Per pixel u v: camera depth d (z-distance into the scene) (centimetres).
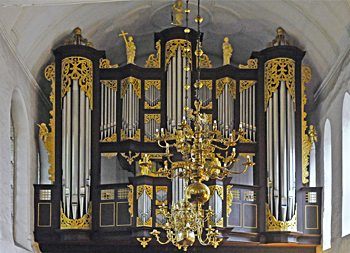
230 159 1387
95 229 1947
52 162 1977
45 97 2195
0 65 1689
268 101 2047
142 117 2058
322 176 2097
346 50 1827
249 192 1981
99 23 2175
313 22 1977
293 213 1958
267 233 1945
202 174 1333
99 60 2088
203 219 1797
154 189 1930
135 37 2356
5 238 1677
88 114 2020
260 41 2334
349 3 1700
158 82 2083
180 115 2036
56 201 1948
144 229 1891
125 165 2047
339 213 1842
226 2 2147
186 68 1562
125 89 2062
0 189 1664
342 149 1848
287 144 2000
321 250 1973
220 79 2086
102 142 2028
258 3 2088
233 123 2058
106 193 1972
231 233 1922
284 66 2064
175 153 2003
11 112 1927
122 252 1981
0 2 1383
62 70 2042
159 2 2150
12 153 1930
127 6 2136
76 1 1401
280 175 1977
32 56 1978
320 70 2116
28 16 1798
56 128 2005
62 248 1975
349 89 1788
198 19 1503
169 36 2105
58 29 2033
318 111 2173
